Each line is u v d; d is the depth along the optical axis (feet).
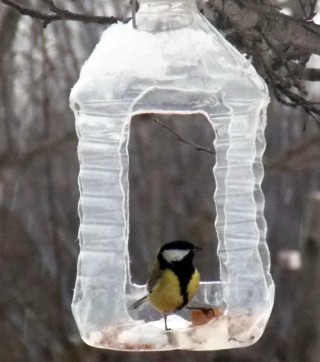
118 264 26.05
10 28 50.96
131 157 60.08
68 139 55.67
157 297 25.43
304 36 26.76
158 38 25.59
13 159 56.08
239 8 25.89
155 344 24.32
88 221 26.27
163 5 25.62
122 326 24.88
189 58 25.39
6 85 57.82
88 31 58.23
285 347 57.77
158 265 25.99
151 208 59.67
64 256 58.59
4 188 59.26
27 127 59.16
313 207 47.88
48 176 58.95
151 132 59.88
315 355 49.01
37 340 57.00
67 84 58.65
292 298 59.06
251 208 26.32
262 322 25.03
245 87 25.68
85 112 25.96
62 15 27.09
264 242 26.27
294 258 60.23
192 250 25.91
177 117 59.57
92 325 24.99
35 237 59.41
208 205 58.54
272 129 63.72
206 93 25.84
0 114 58.23
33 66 58.80
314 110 27.43
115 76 25.58
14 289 57.47
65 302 57.98
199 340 24.35
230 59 25.77
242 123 26.30
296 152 57.67
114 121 26.30
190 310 25.99
